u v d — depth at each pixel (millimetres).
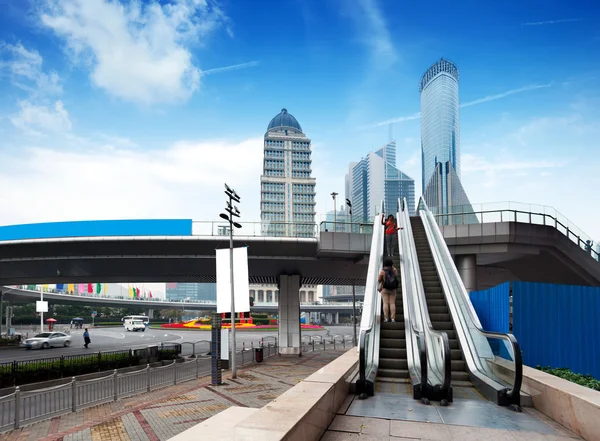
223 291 21391
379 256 17094
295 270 38031
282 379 21938
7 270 38906
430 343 10609
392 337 12523
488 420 7180
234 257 22000
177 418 13016
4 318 116562
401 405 8070
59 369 21719
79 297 114250
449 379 8219
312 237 31375
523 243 27297
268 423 4672
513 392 7930
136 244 30969
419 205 31438
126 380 17141
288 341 37969
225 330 23469
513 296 12625
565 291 12797
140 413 13750
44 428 11914
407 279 15109
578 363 12531
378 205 31734
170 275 41344
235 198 22375
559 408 7027
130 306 140250
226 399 16312
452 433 6531
